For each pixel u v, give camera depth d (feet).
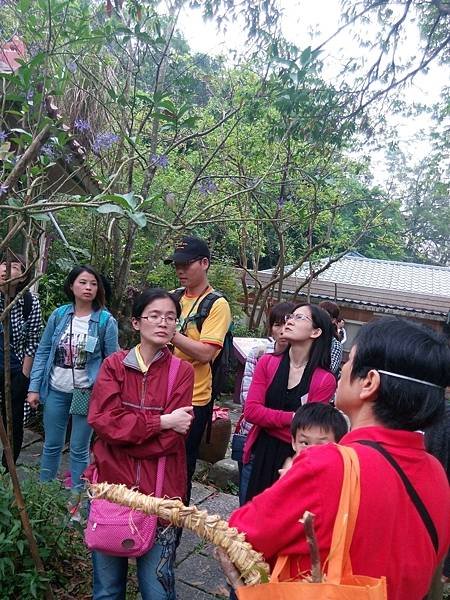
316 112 17.40
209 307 9.50
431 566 3.68
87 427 11.39
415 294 37.32
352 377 3.97
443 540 3.80
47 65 7.39
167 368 7.22
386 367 3.75
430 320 36.78
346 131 18.42
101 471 6.87
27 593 7.75
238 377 23.44
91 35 10.70
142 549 6.33
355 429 3.91
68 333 11.30
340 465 3.49
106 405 6.88
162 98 12.61
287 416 8.11
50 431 11.50
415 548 3.57
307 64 15.15
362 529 3.36
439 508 3.74
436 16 18.90
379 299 37.37
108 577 6.81
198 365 9.54
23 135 6.76
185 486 7.20
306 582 3.22
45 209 5.74
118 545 6.26
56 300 18.63
